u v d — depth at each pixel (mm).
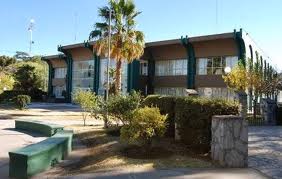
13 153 8711
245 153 9320
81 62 59156
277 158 10664
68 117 28969
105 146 12359
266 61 58094
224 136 9250
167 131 12945
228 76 34031
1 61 81250
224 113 10125
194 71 45469
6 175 8969
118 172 8875
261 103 27016
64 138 11320
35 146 9711
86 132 16219
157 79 50219
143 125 10633
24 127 19984
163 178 8211
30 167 8641
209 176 8305
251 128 22031
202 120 10594
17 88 68062
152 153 10594
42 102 63594
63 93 63062
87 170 9281
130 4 34094
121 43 34156
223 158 9234
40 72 71938
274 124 24938
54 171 9289
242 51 40469
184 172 8688
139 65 50500
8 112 33812
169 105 12930
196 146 11109
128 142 12023
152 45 48375
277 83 35344
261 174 8539
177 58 47750
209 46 43438
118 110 14891
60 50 60750
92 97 18969
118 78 34531
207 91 44375
